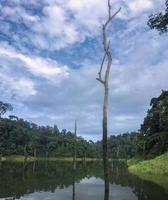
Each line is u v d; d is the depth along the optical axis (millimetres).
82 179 44938
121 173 53875
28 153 179375
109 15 28453
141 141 76875
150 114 76250
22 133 175750
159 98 75000
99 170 68000
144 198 27250
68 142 195250
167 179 42219
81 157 191125
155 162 55844
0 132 166500
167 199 26703
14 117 185625
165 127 68250
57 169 69812
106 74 28062
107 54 28234
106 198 26219
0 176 47125
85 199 27266
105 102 27594
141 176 47500
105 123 27172
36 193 30734
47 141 195625
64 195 29625
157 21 25125
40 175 50500
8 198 27891
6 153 162875
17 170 62562
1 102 164000
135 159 79500
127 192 30875
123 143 180375
